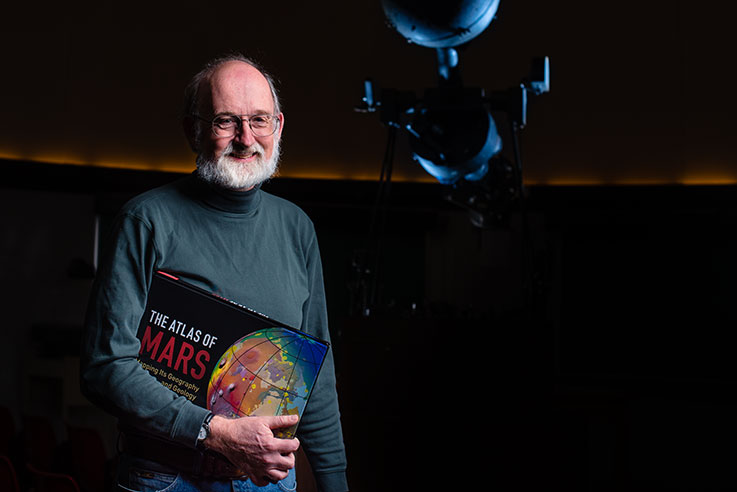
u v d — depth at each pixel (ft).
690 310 26.32
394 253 28.43
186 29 28.07
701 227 26.20
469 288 27.84
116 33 27.91
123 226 6.20
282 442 5.79
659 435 25.46
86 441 16.63
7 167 25.93
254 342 6.29
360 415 13.21
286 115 28.14
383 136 27.94
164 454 6.13
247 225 6.68
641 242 26.78
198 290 6.23
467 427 12.91
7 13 26.86
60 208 27.40
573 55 27.22
